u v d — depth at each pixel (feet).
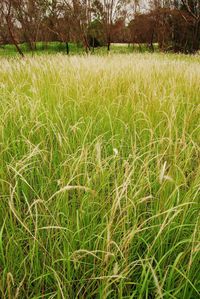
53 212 6.30
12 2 52.08
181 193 6.89
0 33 75.97
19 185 7.84
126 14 77.51
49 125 9.86
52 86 14.76
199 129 10.07
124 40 114.01
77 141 9.16
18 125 10.02
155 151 8.61
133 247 5.93
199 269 5.50
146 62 26.20
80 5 59.98
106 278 4.96
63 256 5.25
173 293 5.16
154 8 82.89
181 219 6.06
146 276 4.50
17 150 9.05
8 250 5.97
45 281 5.72
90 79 15.35
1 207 6.61
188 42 82.58
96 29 81.71
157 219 6.20
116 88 14.17
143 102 11.55
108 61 26.91
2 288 5.01
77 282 5.69
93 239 5.97
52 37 90.38
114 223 6.19
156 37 91.20
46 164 8.29
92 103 11.64
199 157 8.08
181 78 17.53
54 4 62.75
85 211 6.14
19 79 17.03
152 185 7.26
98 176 6.97
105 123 10.25
